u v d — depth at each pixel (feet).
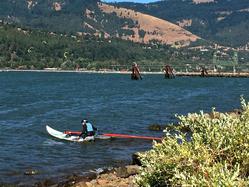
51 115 295.48
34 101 415.85
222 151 40.60
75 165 142.82
